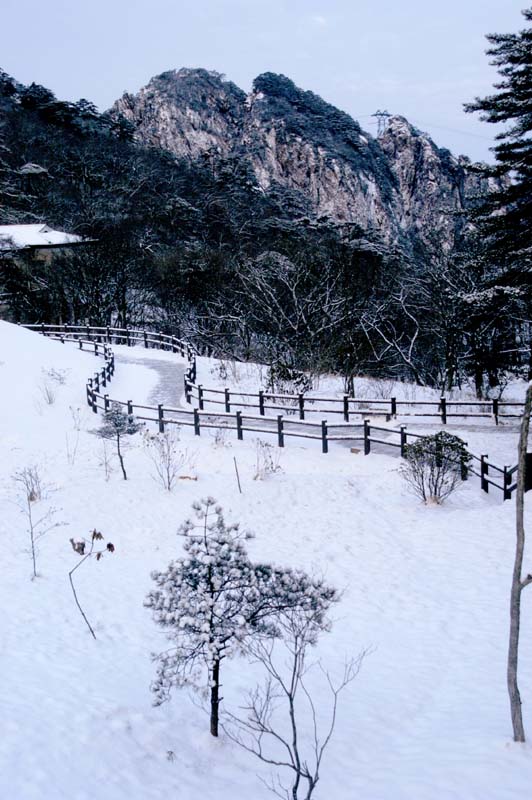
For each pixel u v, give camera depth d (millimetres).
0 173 74812
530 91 18391
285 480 16500
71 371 28422
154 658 7039
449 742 6680
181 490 15914
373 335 37438
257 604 6703
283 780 6230
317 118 180500
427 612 10211
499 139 19125
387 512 14703
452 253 34500
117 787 5820
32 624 9609
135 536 13398
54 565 11930
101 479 16734
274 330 35156
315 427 21406
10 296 48781
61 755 6156
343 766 6473
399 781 6004
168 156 111000
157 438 19000
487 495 15688
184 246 58344
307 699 7906
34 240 51812
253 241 66438
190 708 7570
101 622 9781
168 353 36531
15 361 28328
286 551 12555
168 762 6375
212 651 6277
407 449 16094
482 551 12398
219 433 20453
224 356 40312
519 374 28625
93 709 7145
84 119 118375
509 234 20141
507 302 21016
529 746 6332
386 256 53594
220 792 5977
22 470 17281
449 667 8547
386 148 180125
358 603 10562
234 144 180250
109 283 48531
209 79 196625
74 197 80625
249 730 7145
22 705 7082
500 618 9812
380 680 8320
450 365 32969
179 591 6422
